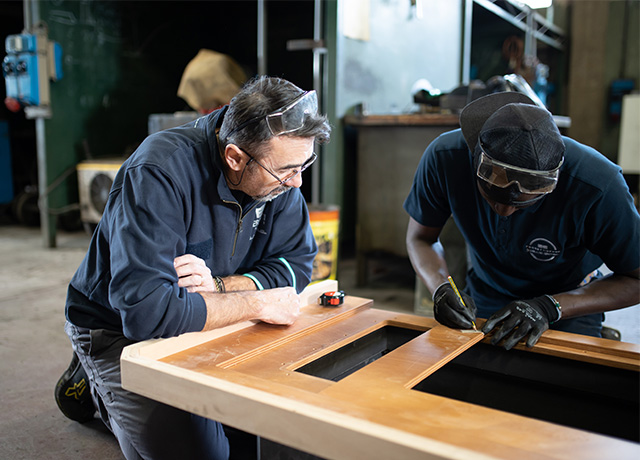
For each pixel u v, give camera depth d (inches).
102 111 208.1
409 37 166.4
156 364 36.4
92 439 65.3
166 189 43.9
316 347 43.2
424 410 31.0
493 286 63.9
